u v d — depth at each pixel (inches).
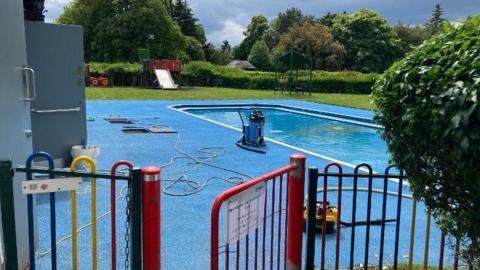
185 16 2389.3
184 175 267.3
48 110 249.1
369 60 2058.3
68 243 156.6
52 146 254.8
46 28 245.4
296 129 622.5
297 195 122.6
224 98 928.3
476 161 79.5
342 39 2118.6
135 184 98.5
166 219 186.7
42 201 204.1
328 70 2023.9
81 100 267.6
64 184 95.8
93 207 102.0
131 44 1724.9
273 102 877.2
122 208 197.5
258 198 103.8
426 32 2402.8
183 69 1299.2
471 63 82.5
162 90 1074.7
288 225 125.0
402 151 99.6
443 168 92.0
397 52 2116.1
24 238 129.0
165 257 149.0
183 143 388.2
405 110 92.6
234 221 94.2
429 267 141.5
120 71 1189.7
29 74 136.9
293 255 125.0
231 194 91.4
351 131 606.2
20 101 128.9
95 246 104.7
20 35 129.8
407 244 166.7
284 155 344.5
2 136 114.3
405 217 198.4
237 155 339.3
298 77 1264.8
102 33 1722.4
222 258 148.0
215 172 279.0
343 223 177.9
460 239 106.0
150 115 604.4
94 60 1752.0
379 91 103.3
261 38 2723.9
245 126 386.6
